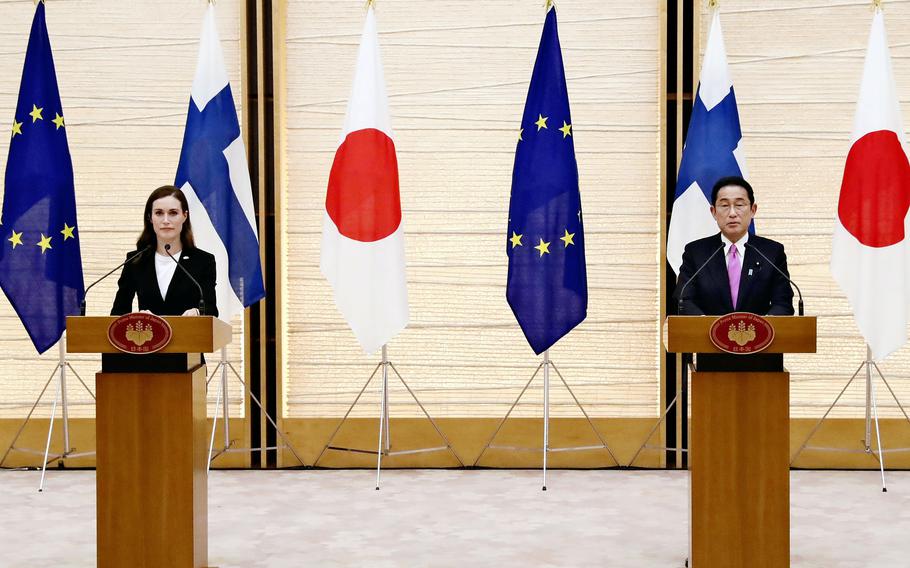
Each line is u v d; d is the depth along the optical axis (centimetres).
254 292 1324
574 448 1336
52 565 928
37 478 1348
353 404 1368
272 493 1254
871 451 1334
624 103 1430
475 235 1439
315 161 1440
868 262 1255
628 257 1432
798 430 1415
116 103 1427
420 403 1438
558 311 1282
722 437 805
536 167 1283
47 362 1432
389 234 1284
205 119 1302
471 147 1438
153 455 784
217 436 1431
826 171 1416
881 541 1008
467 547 987
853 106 1411
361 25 1438
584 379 1438
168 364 788
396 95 1439
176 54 1430
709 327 791
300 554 963
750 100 1419
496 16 1438
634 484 1305
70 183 1304
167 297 1011
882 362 1410
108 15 1429
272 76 1459
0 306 1427
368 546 991
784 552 802
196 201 1291
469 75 1438
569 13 1432
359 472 1398
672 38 1482
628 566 918
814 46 1414
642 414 1438
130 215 1427
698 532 808
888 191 1252
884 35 1273
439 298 1441
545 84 1288
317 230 1440
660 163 1409
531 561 934
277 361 1426
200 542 818
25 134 1285
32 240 1278
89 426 1425
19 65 1427
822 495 1230
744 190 995
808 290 1417
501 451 1432
